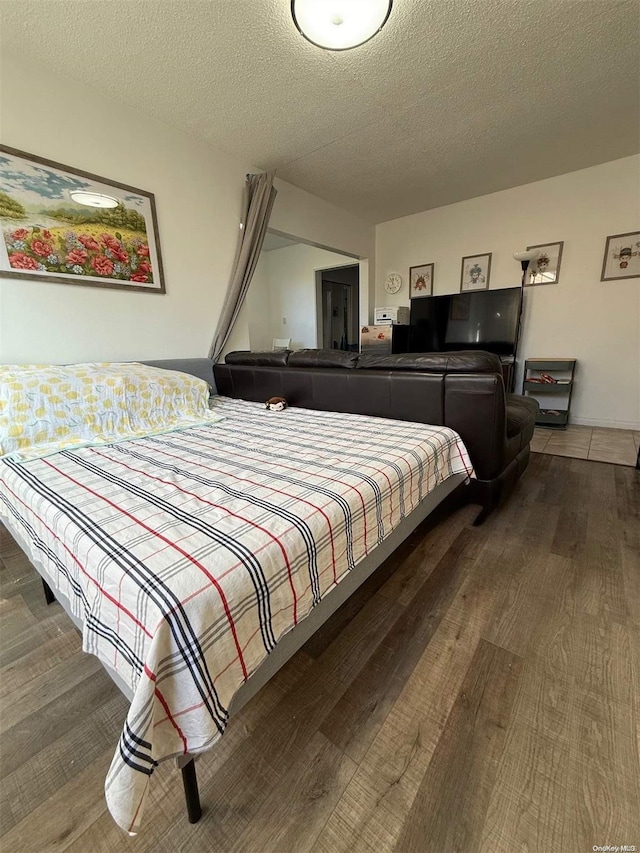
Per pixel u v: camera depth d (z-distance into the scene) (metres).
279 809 0.78
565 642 1.18
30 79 1.92
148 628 0.61
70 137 2.09
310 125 2.61
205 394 2.20
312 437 1.61
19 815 0.78
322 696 1.03
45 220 2.04
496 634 1.22
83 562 0.78
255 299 6.27
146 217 2.48
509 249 3.97
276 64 2.02
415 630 1.25
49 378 1.67
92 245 2.24
